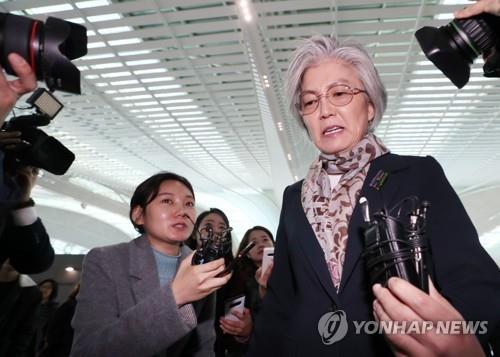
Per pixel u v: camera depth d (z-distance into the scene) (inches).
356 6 154.9
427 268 23.1
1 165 31.9
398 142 346.6
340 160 35.4
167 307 40.6
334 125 35.6
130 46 185.6
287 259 41.1
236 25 167.9
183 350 57.9
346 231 33.2
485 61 34.0
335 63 36.5
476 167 436.1
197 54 193.3
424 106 259.6
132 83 229.1
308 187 38.0
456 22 33.2
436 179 30.5
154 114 283.3
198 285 41.3
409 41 176.4
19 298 76.4
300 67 37.9
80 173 450.3
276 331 37.9
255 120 296.0
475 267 24.8
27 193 51.3
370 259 25.1
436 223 28.0
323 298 32.5
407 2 150.6
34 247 54.6
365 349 29.5
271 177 487.8
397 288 20.8
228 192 618.5
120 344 40.4
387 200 31.2
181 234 56.8
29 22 33.2
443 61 34.1
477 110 264.2
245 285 90.6
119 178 483.8
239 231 710.5
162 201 57.4
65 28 33.8
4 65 32.5
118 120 293.6
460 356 20.0
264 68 197.6
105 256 53.5
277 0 149.9
